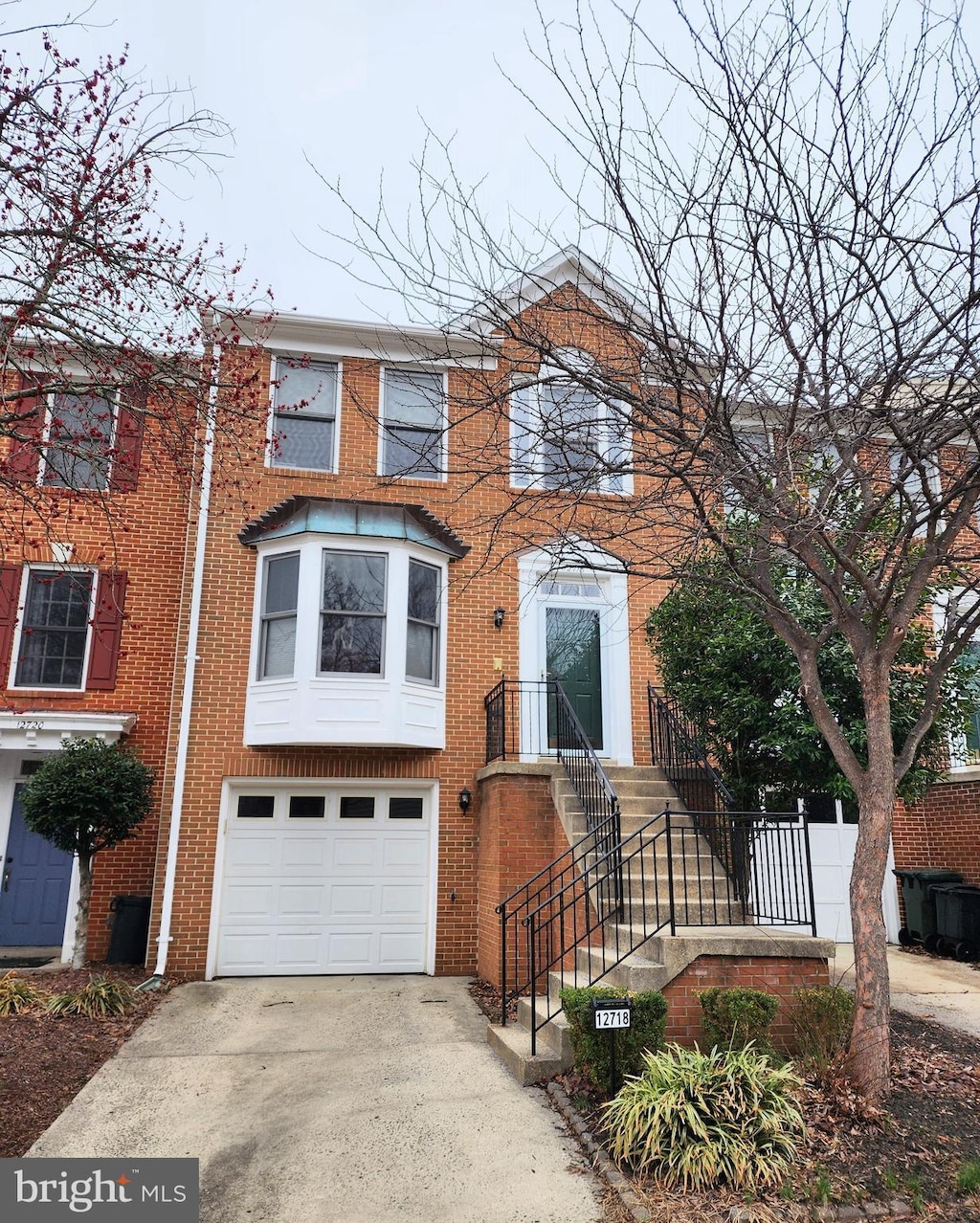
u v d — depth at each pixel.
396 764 10.68
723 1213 4.58
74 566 11.42
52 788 9.54
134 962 10.17
